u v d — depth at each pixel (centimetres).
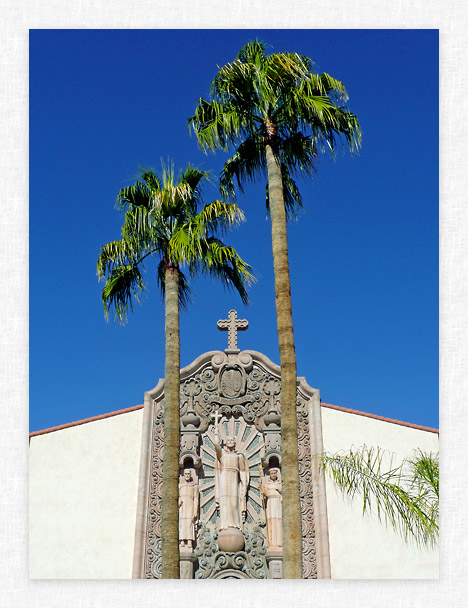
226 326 2500
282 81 1580
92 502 2250
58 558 2175
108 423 2364
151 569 2169
